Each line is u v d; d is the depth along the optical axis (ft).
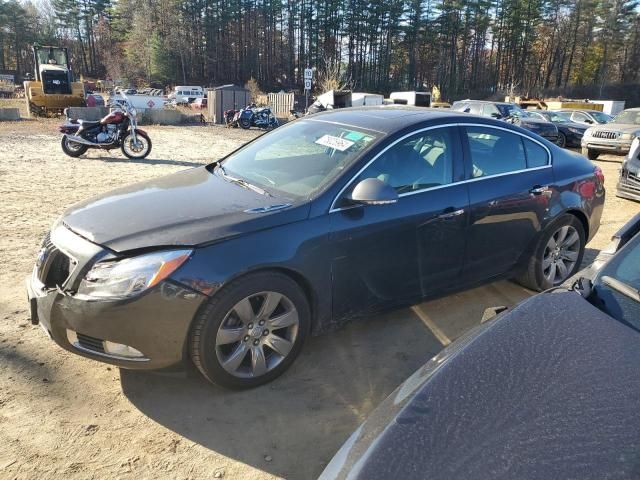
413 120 12.55
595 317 6.90
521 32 290.97
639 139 28.89
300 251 10.12
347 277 11.00
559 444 4.87
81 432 8.97
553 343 6.39
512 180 13.70
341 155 11.68
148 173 33.65
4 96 160.66
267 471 8.34
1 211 21.99
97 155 41.22
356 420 9.63
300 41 312.29
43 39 326.24
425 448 5.03
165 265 8.99
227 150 48.75
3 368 10.64
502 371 5.97
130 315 8.93
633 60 289.33
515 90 258.37
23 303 13.53
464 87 294.87
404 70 299.99
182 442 8.88
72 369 10.74
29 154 39.65
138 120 80.02
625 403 5.34
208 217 10.00
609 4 282.56
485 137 13.57
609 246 9.30
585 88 269.85
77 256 9.41
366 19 288.71
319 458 8.67
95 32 336.29
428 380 6.09
